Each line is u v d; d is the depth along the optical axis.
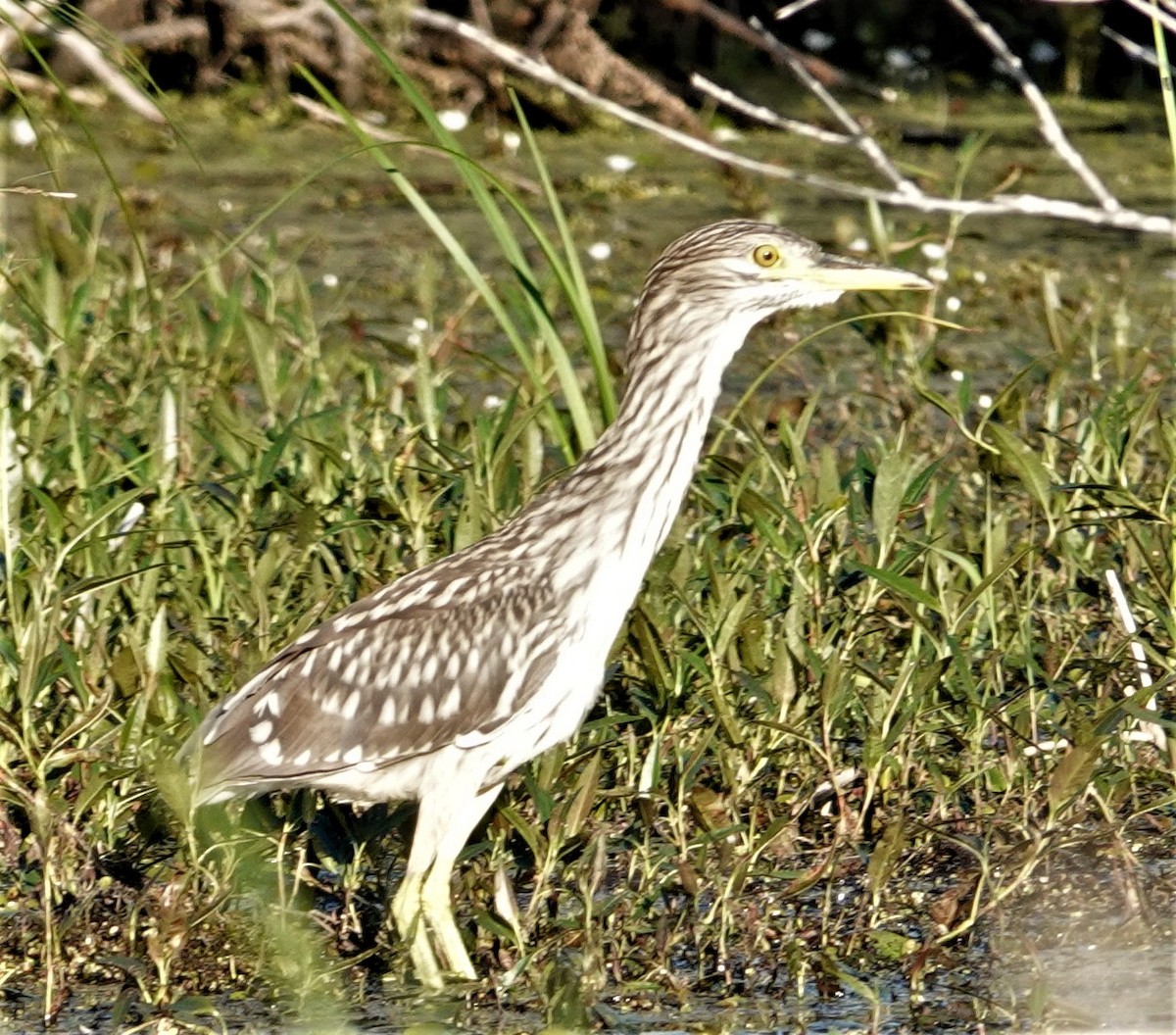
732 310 9.42
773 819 9.73
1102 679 10.39
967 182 30.62
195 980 8.79
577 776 9.40
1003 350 19.92
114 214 24.94
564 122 33.69
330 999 8.40
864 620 10.88
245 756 8.87
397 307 21.31
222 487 11.23
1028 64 40.84
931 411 16.59
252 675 9.52
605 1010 8.48
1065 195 29.62
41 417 12.09
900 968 8.94
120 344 15.27
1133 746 10.74
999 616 11.34
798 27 39.06
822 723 9.52
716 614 10.04
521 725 8.99
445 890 8.94
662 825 9.70
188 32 31.89
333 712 8.88
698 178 30.92
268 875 9.16
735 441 15.20
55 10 11.30
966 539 11.98
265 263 18.22
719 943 8.84
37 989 8.73
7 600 9.94
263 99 32.97
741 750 9.88
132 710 9.36
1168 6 11.97
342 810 9.71
